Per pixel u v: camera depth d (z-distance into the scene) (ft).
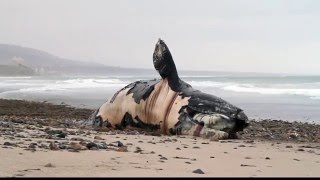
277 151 32.24
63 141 29.58
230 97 113.70
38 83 189.37
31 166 19.29
